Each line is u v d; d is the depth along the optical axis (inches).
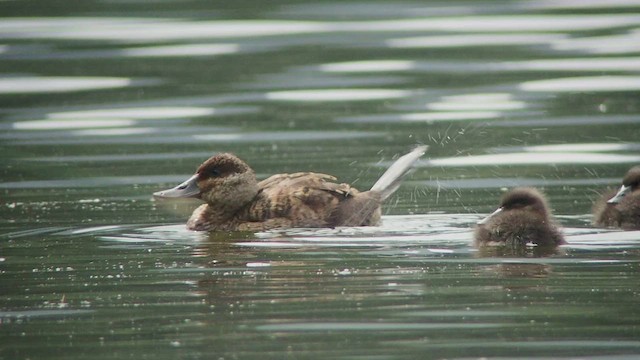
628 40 1040.8
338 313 417.4
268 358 374.3
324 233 560.4
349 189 597.9
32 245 537.6
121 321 416.2
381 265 485.4
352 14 1174.3
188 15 1182.3
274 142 777.6
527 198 542.3
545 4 1202.6
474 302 428.1
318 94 908.0
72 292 454.3
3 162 734.5
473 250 514.0
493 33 1087.0
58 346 391.9
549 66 965.2
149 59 1023.0
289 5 1220.5
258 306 428.5
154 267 490.0
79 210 617.6
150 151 758.5
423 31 1103.6
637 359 367.6
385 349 380.8
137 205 630.5
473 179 682.8
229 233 568.1
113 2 1240.8
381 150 747.4
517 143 757.3
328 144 767.7
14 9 1211.2
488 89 901.8
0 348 390.6
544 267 477.4
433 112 842.2
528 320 406.9
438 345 382.9
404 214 605.6
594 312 413.7
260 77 962.1
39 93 929.5
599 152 730.2
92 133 812.0
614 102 854.5
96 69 995.9
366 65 989.2
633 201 565.0
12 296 450.3
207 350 383.2
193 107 879.7
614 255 497.4
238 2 1234.6
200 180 597.3
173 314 421.7
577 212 597.0
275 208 586.9
